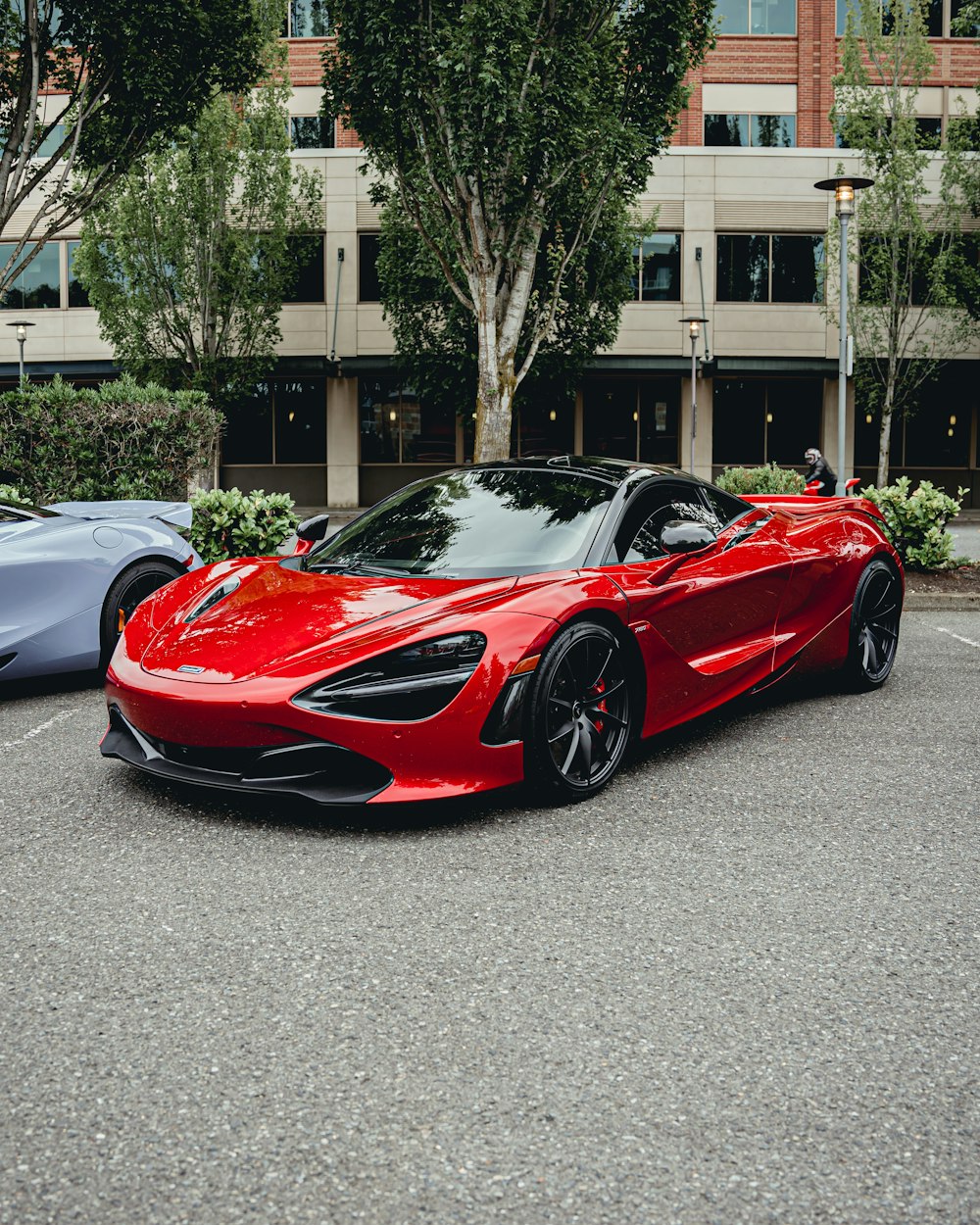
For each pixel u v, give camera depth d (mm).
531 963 2600
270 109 22438
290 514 9062
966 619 8664
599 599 3891
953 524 23578
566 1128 1955
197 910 2889
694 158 26375
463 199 12117
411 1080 2102
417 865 3223
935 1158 1878
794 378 27406
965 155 25656
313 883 3080
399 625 3611
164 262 22453
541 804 3836
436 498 4777
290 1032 2277
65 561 5590
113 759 4277
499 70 10727
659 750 4570
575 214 13367
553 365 21578
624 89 12719
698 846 3416
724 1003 2418
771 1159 1871
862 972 2570
